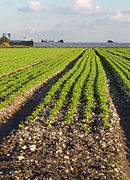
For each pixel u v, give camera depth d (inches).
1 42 5093.5
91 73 1136.8
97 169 349.4
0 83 898.7
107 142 434.9
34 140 443.2
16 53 2743.6
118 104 728.3
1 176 327.6
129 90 784.9
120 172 347.9
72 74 1179.9
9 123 557.0
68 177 331.0
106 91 820.6
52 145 423.8
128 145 456.8
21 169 346.9
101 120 540.7
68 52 3100.4
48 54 2618.1
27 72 1190.9
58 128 499.8
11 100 679.7
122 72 1146.7
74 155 392.2
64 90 797.2
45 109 617.0
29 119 540.1
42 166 354.6
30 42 5590.6
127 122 578.9
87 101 665.0
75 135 466.6
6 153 404.2
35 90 852.6
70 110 593.0
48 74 1103.6
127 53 2775.6
